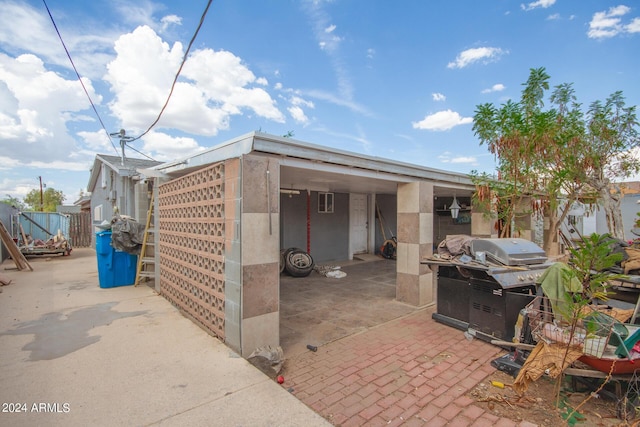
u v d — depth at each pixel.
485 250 4.36
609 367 2.57
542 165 5.38
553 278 3.10
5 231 8.87
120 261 6.90
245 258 3.45
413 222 5.63
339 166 4.59
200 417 2.46
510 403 2.74
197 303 4.59
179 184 5.33
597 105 5.77
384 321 4.86
